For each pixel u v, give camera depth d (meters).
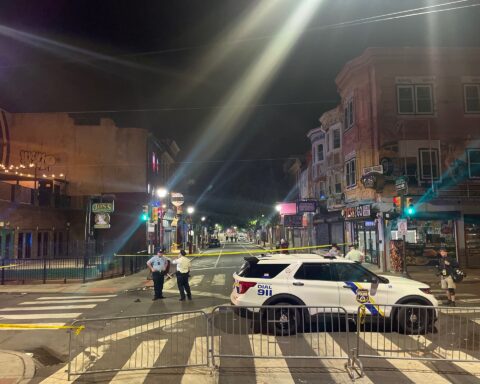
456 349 7.49
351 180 25.17
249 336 8.46
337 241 30.89
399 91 22.56
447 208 21.67
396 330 8.98
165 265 13.94
